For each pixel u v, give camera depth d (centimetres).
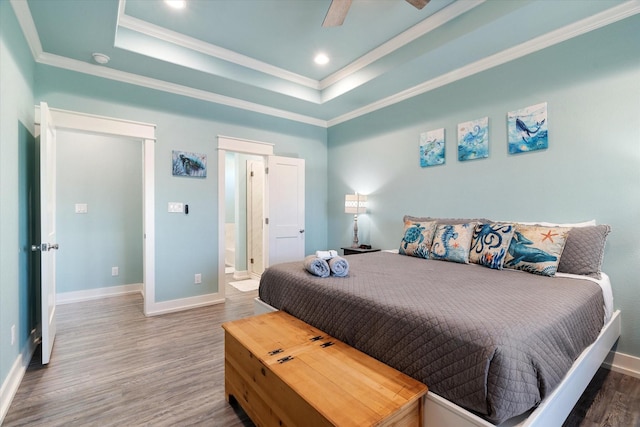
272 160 439
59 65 292
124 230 428
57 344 264
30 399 187
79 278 398
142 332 292
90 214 405
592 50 235
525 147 271
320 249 498
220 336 284
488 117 298
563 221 251
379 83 350
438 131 341
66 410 177
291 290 215
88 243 404
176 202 361
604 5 220
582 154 241
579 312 154
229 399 185
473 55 289
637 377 213
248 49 327
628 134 220
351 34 298
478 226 271
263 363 146
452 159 330
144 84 337
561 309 145
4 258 186
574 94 244
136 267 438
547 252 217
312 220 489
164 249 353
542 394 116
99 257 411
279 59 348
